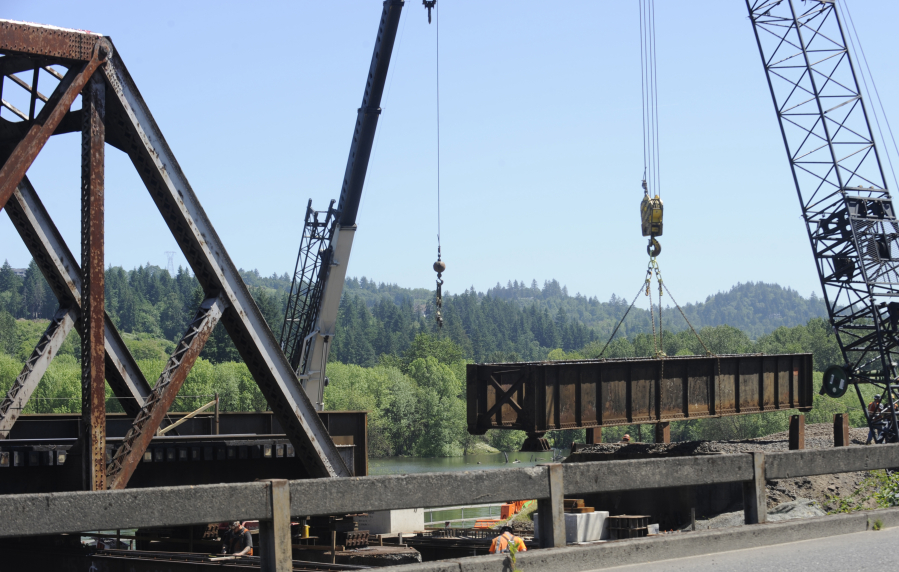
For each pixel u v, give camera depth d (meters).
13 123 12.53
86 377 11.05
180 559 13.05
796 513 16.98
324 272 34.59
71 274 15.20
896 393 35.44
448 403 149.38
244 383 128.62
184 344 12.43
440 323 30.61
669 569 7.04
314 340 34.66
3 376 135.62
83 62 11.34
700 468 7.93
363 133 33.19
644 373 23.00
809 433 32.44
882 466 9.40
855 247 35.22
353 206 34.28
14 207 14.41
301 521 18.28
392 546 20.78
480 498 6.70
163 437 14.51
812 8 37.47
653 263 25.53
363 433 23.14
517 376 20.38
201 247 12.77
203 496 5.63
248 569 12.04
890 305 35.69
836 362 165.00
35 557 15.08
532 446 19.86
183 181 12.61
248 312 13.44
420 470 110.62
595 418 21.47
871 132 36.53
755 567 7.07
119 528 5.34
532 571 6.73
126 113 11.89
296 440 14.50
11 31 10.48
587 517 19.89
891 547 7.94
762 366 26.20
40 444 12.94
